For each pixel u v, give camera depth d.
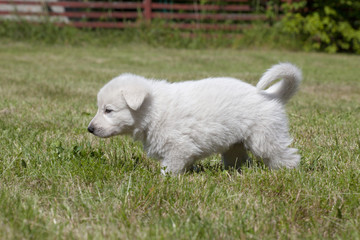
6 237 2.47
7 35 17.86
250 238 2.60
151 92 3.83
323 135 5.23
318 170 3.99
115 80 3.98
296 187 3.41
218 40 18.80
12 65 12.55
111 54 15.85
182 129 3.73
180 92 3.87
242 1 20.30
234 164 4.36
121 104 3.81
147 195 3.17
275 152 3.88
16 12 18.31
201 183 3.57
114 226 2.69
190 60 14.73
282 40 18.56
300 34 18.59
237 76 10.60
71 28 18.34
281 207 3.06
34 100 7.51
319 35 17.81
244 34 18.97
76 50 16.73
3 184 3.41
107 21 19.06
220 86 3.87
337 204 3.08
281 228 2.77
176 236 2.56
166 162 3.86
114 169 3.81
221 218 2.82
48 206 3.05
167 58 15.12
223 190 3.38
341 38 18.56
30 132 5.14
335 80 11.49
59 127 5.60
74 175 3.57
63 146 4.52
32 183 3.50
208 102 3.77
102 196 3.21
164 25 18.91
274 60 15.08
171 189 3.33
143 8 20.16
